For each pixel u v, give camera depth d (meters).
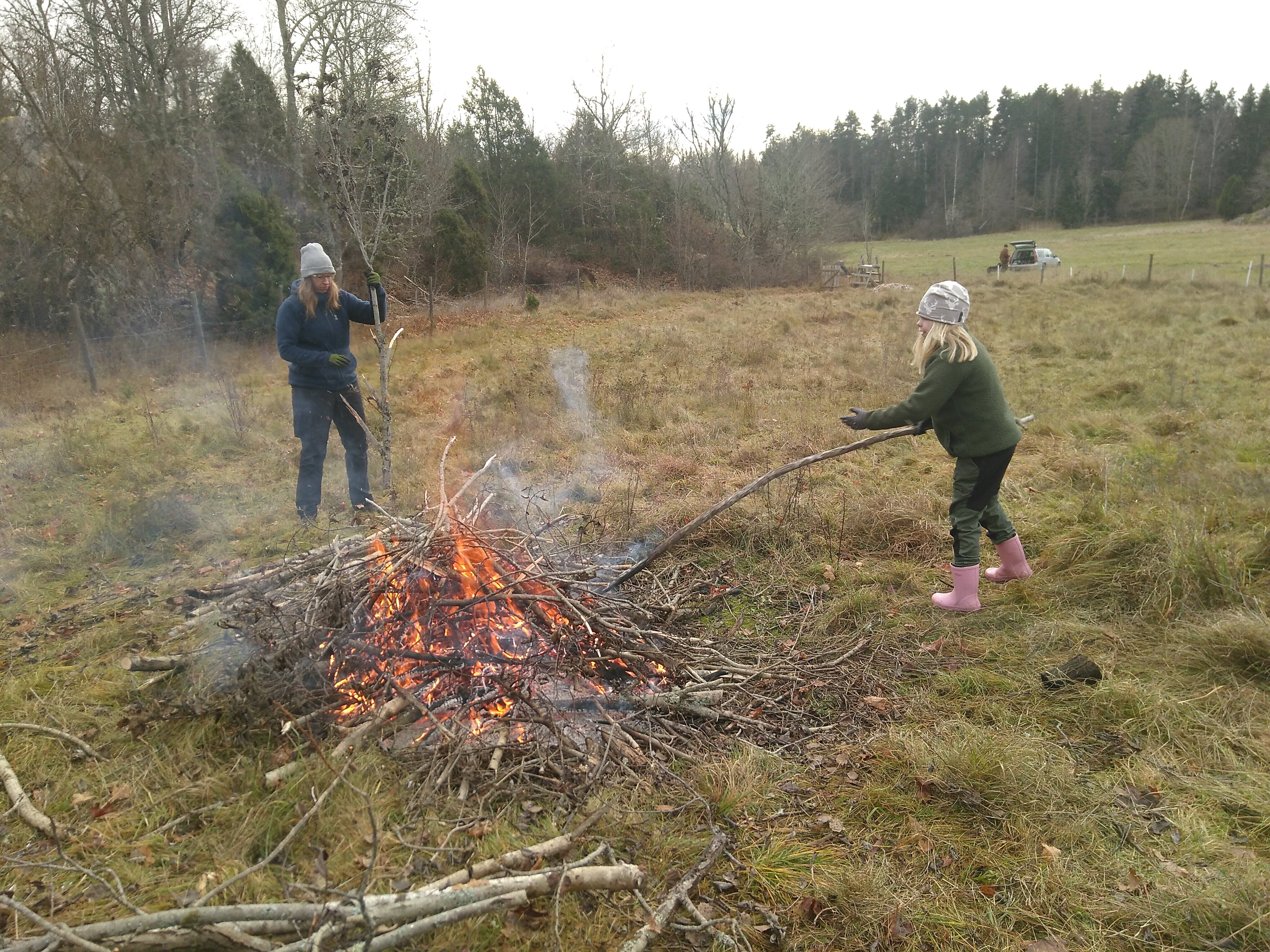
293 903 2.20
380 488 6.25
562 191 31.53
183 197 14.83
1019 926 2.32
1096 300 19.12
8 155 12.96
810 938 2.29
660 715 3.26
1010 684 3.53
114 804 2.72
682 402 9.29
